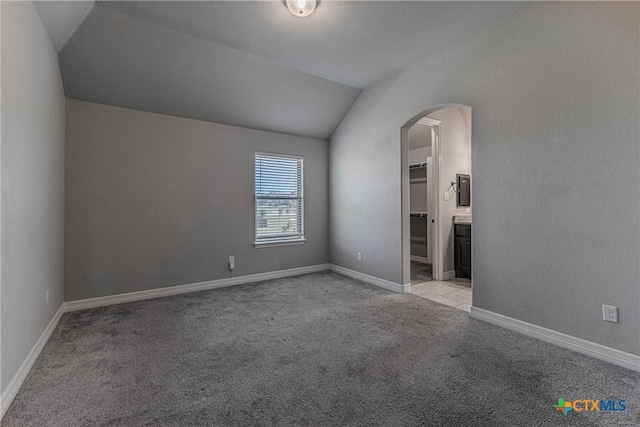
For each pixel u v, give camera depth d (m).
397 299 3.39
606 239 2.00
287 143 4.52
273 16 2.47
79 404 1.60
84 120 3.14
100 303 3.21
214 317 2.87
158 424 1.46
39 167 2.16
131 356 2.12
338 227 4.67
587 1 2.06
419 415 1.50
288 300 3.38
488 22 2.56
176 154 3.66
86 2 2.27
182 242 3.70
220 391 1.71
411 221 6.04
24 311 1.85
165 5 2.34
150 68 3.02
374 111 3.92
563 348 2.20
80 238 3.12
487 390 1.70
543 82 2.29
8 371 1.60
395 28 2.64
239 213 4.11
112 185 3.28
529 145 2.38
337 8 2.36
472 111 2.78
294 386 1.76
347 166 4.43
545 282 2.31
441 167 4.26
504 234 2.56
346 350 2.20
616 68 1.94
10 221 1.64
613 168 1.96
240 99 3.69
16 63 1.73
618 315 1.95
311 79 3.67
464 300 3.36
